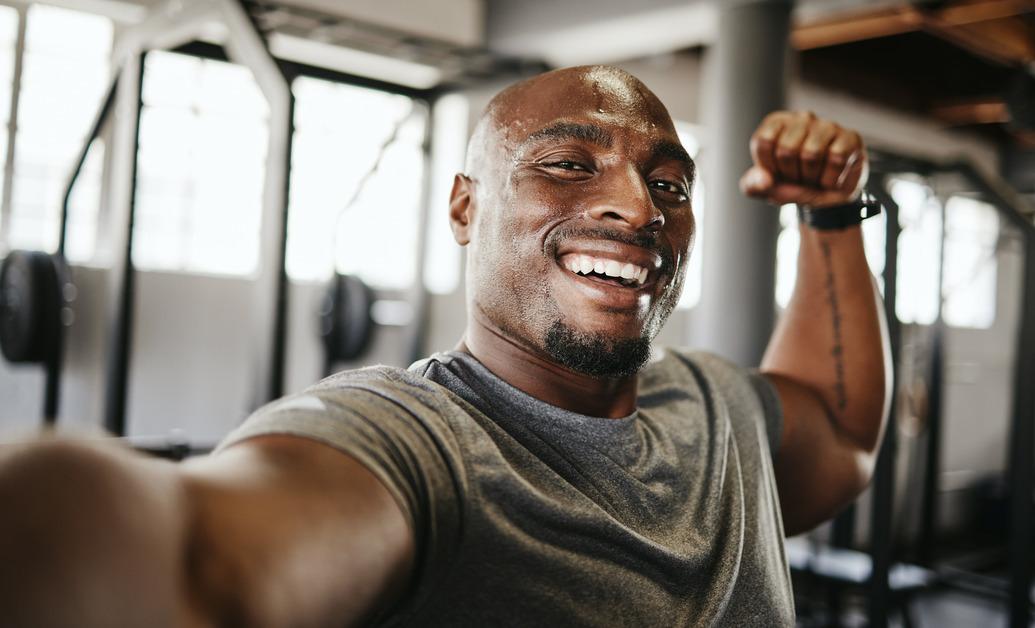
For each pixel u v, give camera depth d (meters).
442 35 4.43
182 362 4.11
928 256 4.85
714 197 3.21
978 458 6.62
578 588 0.60
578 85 0.74
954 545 5.91
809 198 1.01
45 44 3.80
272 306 2.28
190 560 0.37
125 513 0.33
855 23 4.43
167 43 2.74
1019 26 4.67
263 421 0.53
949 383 6.39
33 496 0.31
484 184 0.74
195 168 4.21
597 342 0.69
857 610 3.88
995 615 4.22
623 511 0.67
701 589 0.69
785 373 1.09
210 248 4.27
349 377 0.63
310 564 0.42
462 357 0.71
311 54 4.35
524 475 0.62
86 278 3.85
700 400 0.86
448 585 0.56
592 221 0.69
